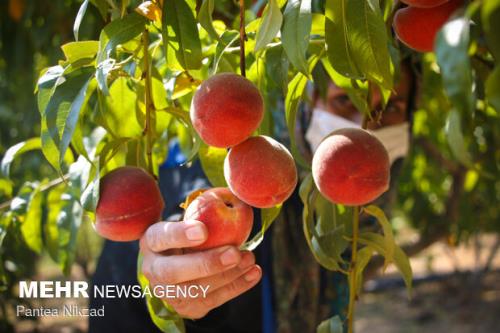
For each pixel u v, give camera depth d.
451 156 2.35
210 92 0.79
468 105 0.51
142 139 1.02
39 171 3.12
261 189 0.80
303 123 1.55
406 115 1.60
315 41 0.95
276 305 1.65
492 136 2.20
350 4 0.86
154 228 0.87
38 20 2.23
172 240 0.83
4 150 3.01
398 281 5.39
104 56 0.85
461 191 2.70
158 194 0.93
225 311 1.36
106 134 1.11
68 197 1.33
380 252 0.93
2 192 1.58
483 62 1.04
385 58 0.85
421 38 0.87
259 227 1.57
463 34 0.51
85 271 3.92
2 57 2.37
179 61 0.88
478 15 0.85
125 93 1.05
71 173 1.13
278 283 1.64
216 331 1.59
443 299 5.21
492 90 0.51
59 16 2.12
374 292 5.53
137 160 1.02
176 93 1.01
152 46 1.01
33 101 2.44
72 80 0.88
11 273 1.92
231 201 0.88
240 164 0.81
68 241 1.30
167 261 0.87
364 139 0.81
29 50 2.27
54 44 2.29
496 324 4.54
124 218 0.89
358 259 0.95
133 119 1.07
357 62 0.86
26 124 2.49
